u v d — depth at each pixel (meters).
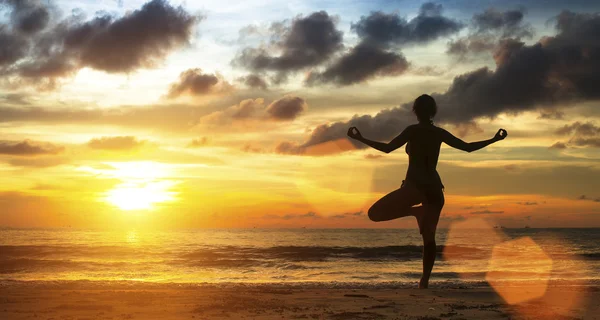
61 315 6.34
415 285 15.01
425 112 6.22
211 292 10.41
